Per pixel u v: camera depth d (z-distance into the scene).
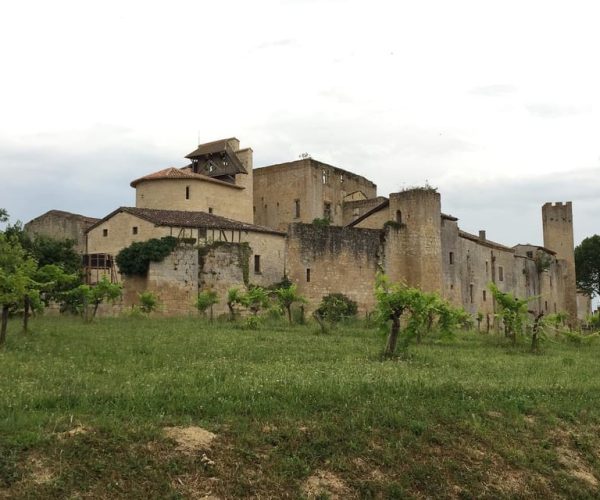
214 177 66.06
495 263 66.62
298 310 46.47
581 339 34.59
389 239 53.91
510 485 11.74
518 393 15.77
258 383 14.63
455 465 11.81
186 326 32.38
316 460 11.16
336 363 19.84
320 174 71.12
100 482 9.56
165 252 44.88
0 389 13.09
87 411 11.72
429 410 13.57
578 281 100.31
